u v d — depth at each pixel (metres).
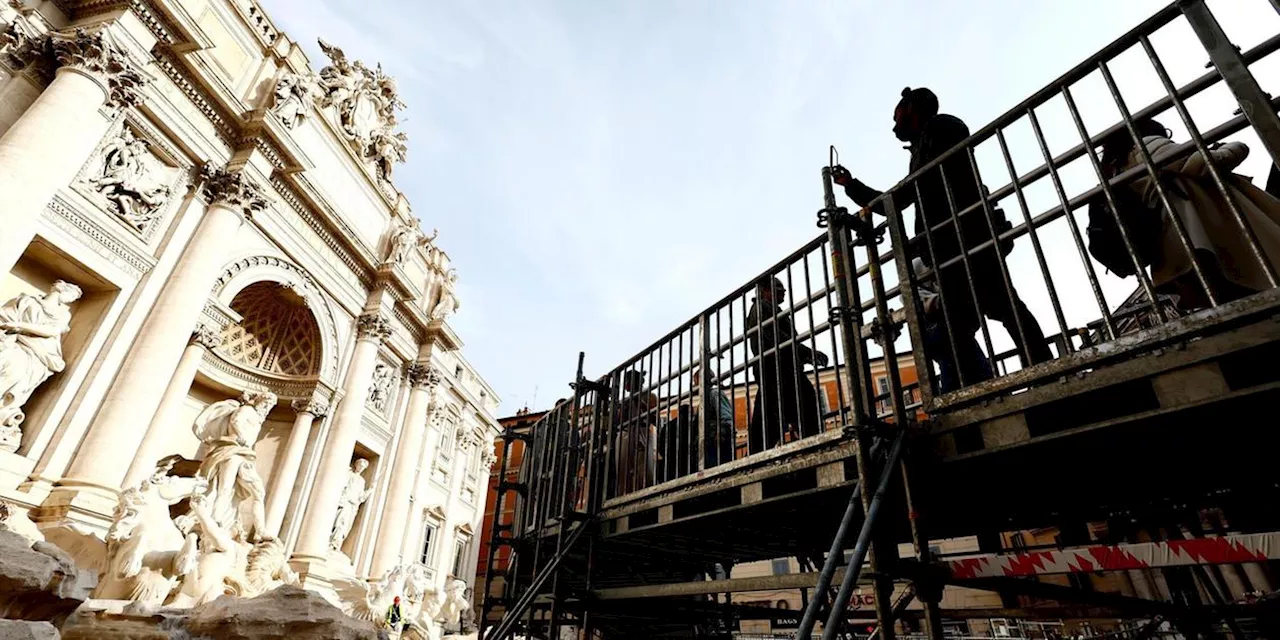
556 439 6.11
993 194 2.84
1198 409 1.99
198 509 11.91
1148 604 3.58
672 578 7.08
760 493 3.47
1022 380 2.45
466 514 32.47
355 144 22.52
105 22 13.03
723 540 4.91
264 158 17.16
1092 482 3.01
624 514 4.68
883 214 3.48
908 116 4.27
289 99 18.02
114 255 13.22
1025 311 3.50
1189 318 2.02
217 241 15.20
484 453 35.16
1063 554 2.49
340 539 20.69
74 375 12.23
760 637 11.55
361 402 21.03
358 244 21.42
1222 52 2.12
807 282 3.69
